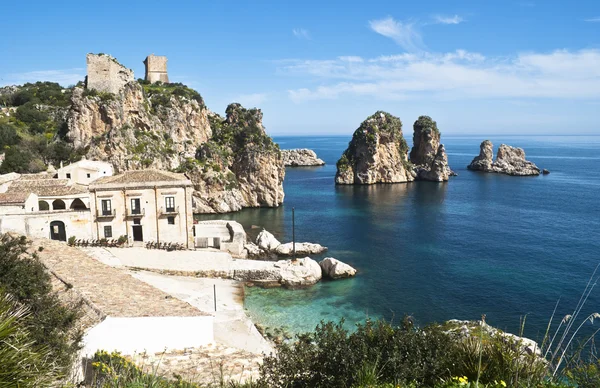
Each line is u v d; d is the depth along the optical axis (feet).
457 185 568.82
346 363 47.52
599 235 288.10
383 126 604.90
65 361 57.82
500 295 180.34
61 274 115.03
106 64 408.26
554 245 262.26
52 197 209.26
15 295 69.41
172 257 192.75
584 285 191.42
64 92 487.20
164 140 417.90
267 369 57.52
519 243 267.39
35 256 92.99
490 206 403.75
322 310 162.50
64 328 69.97
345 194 493.77
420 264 224.33
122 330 88.94
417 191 515.50
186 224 209.87
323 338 54.29
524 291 184.75
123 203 200.75
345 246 261.24
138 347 90.84
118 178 204.54
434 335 49.16
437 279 200.44
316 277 194.90
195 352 92.58
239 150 427.33
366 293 181.78
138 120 403.34
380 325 52.60
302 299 173.06
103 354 73.05
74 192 214.07
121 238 198.80
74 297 99.91
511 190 511.81
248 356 91.45
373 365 46.24
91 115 374.43
